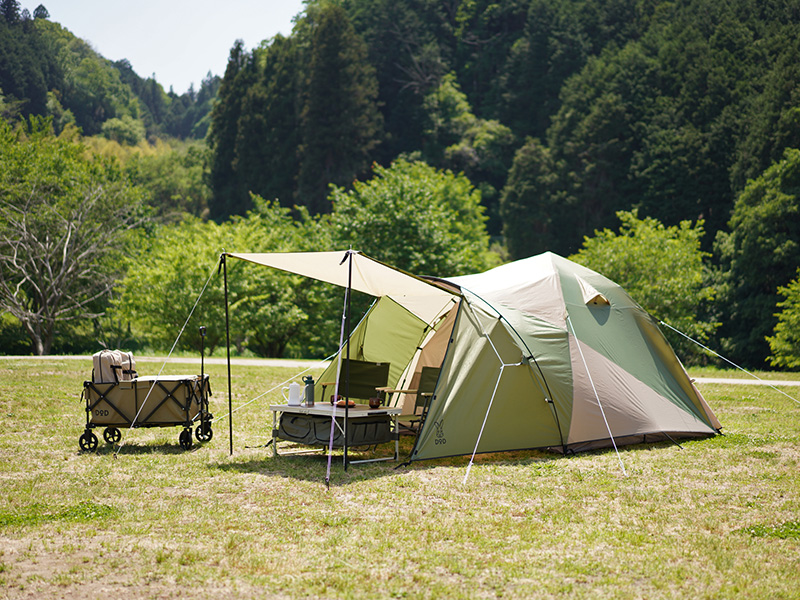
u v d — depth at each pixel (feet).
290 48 277.44
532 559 16.92
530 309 32.35
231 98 285.64
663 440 33.12
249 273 117.91
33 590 15.02
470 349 29.81
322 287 126.82
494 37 328.70
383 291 33.09
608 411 31.17
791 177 138.51
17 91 356.18
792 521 20.27
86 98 426.92
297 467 27.02
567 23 287.69
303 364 83.51
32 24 423.23
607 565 16.58
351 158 248.32
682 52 217.97
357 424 28.27
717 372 83.30
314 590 15.01
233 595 14.80
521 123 283.18
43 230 128.67
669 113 204.33
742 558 17.15
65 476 24.97
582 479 25.25
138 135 430.61
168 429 35.29
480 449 28.68
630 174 204.03
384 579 15.62
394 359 36.76
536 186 219.20
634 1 289.94
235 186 269.64
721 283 149.69
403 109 288.51
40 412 39.73
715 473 26.30
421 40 312.91
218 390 52.80
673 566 16.60
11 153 153.58
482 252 176.35
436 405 28.84
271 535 18.63
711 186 185.98
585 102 231.50
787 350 114.73
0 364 72.43
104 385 29.30
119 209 139.23
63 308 129.70
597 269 127.44
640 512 21.08
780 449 31.04
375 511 20.94
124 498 22.27
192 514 20.47
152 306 112.37
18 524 19.39
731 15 216.74
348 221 131.54
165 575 15.81
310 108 248.52
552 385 30.30
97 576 15.75
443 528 19.19
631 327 34.55
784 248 135.23
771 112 162.71
